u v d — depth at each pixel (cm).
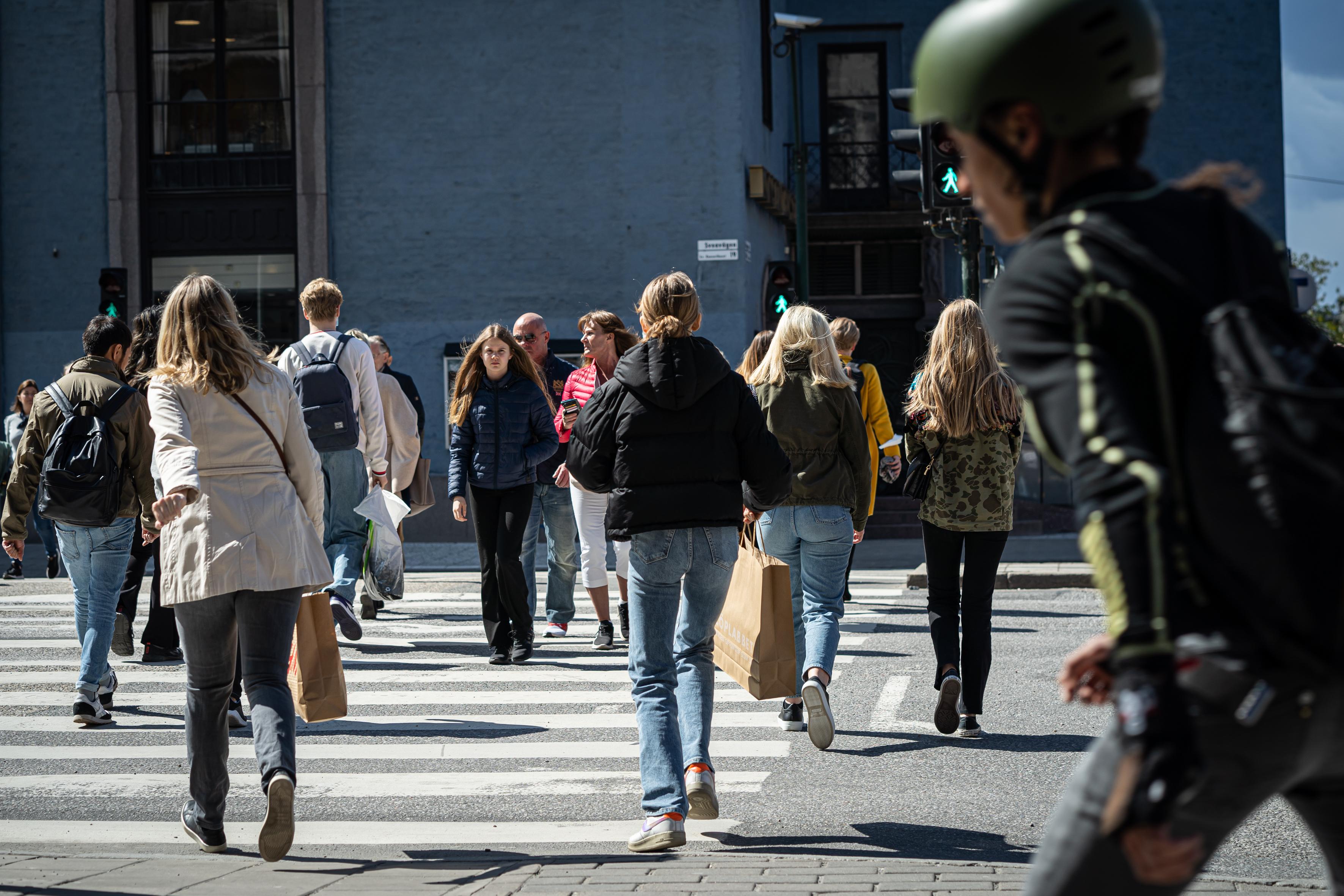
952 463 879
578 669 1201
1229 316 237
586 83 2723
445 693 1102
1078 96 243
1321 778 255
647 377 660
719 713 1018
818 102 3406
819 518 859
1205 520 235
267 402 650
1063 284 242
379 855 664
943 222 1797
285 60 2786
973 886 567
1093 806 253
